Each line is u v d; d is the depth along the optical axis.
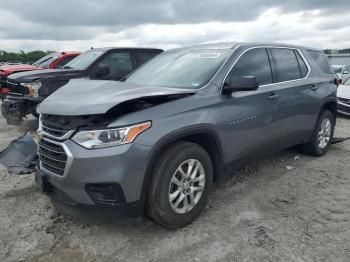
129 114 3.07
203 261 2.96
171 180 3.24
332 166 5.29
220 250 3.11
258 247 3.14
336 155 5.87
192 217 3.51
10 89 7.82
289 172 5.02
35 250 3.15
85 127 3.02
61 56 11.55
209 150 3.77
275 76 4.66
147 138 3.04
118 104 2.99
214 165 3.83
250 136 4.13
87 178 2.97
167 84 4.03
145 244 3.22
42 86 7.34
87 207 3.07
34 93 7.29
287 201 4.07
